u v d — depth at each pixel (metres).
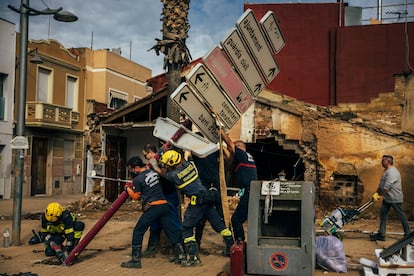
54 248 7.64
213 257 7.97
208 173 8.21
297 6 21.88
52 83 29.28
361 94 20.42
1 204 20.73
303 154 15.77
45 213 7.76
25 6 9.45
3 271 6.87
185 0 8.66
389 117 15.83
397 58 20.11
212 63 7.29
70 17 9.53
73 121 30.53
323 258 6.94
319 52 21.53
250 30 7.54
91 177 17.80
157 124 8.06
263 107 16.11
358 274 6.79
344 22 22.06
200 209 7.33
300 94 21.52
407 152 14.84
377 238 10.10
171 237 7.45
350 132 15.37
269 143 17.33
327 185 15.45
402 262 6.17
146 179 7.26
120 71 37.34
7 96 24.83
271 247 6.26
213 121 7.73
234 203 14.11
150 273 6.75
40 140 28.11
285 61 21.80
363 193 15.10
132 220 13.51
